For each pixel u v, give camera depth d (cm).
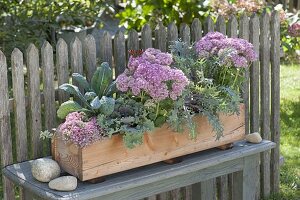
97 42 830
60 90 337
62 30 722
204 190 395
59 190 293
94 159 301
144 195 321
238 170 363
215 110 341
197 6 562
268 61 429
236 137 356
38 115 332
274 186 455
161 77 305
